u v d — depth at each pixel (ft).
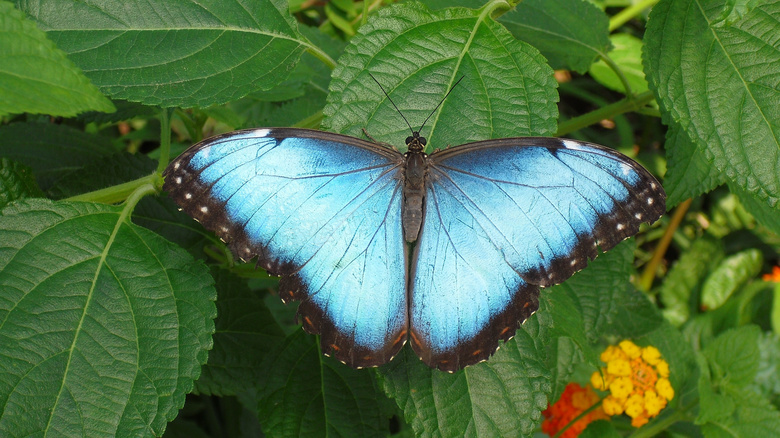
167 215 1.27
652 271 1.88
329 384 1.24
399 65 1.07
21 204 1.05
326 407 1.23
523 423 1.02
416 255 1.08
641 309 1.46
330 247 1.08
